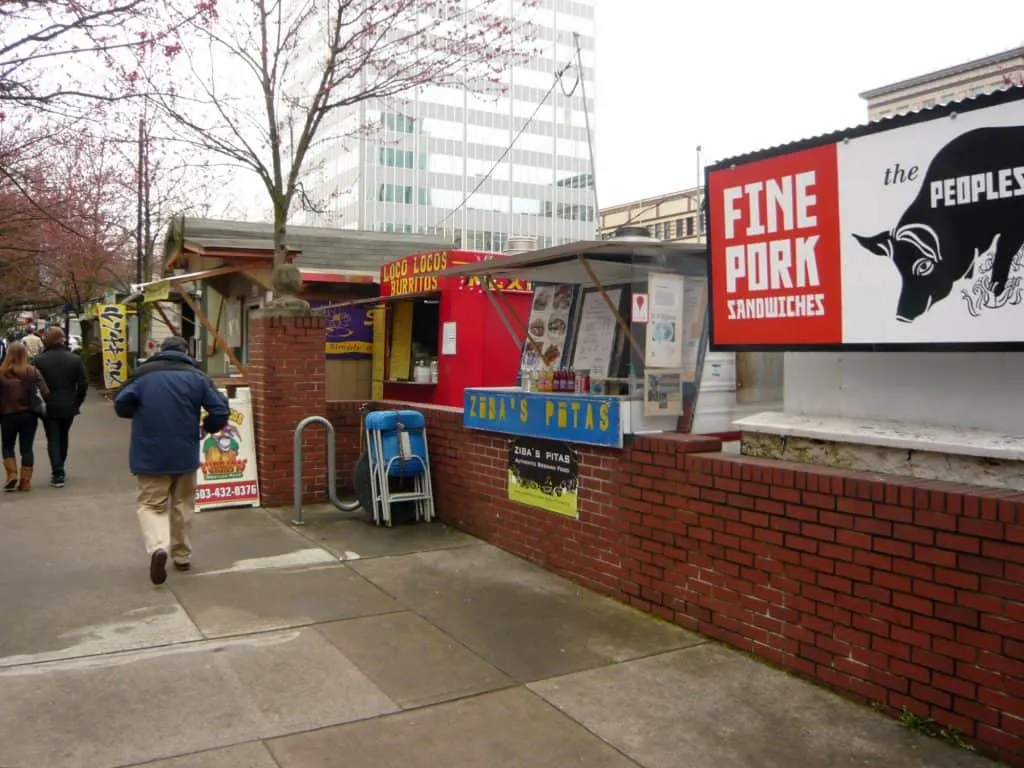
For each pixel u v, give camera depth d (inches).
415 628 210.4
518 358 392.5
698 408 243.1
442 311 387.2
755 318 201.2
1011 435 165.2
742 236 203.5
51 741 148.6
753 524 191.2
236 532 304.7
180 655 189.9
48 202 588.7
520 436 273.7
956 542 150.1
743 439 209.0
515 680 179.6
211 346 632.4
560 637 204.8
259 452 352.5
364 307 462.6
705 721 161.2
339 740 152.2
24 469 383.9
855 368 195.6
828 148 184.2
